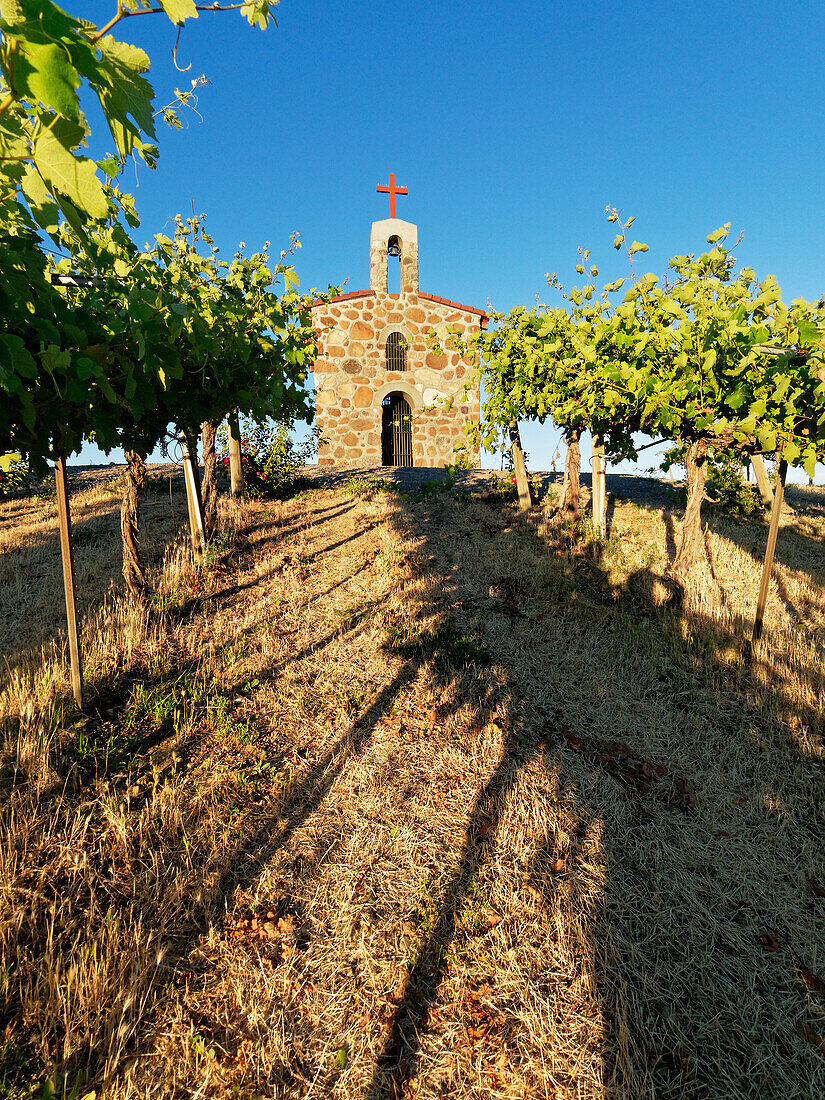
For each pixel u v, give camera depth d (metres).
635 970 2.46
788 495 12.64
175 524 8.01
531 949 2.51
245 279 5.67
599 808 3.38
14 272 1.93
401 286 14.55
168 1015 2.16
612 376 5.42
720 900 2.84
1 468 3.20
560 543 7.88
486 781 3.54
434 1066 2.07
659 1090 2.03
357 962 2.43
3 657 4.41
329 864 2.90
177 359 2.98
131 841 2.86
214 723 3.81
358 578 6.53
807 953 2.59
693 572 6.10
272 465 10.13
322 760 3.63
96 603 5.41
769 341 4.43
